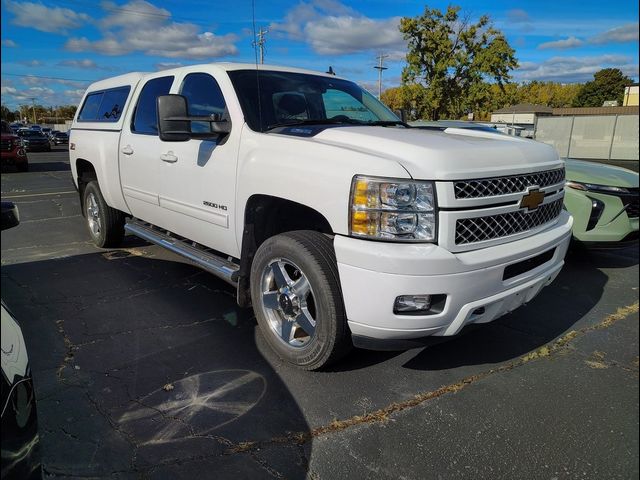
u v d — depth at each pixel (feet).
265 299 10.90
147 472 7.44
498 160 9.46
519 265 9.80
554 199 11.06
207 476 7.40
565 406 9.38
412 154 8.78
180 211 13.64
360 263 8.62
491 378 10.40
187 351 11.27
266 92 12.30
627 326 13.19
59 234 23.11
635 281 17.12
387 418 8.93
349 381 10.14
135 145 15.42
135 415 8.82
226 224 11.88
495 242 9.32
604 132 60.39
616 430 8.66
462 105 91.81
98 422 8.59
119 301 14.19
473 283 8.79
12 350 5.17
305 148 9.89
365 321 8.87
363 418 8.91
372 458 7.88
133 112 16.12
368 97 15.03
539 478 7.52
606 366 10.98
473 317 9.27
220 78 12.50
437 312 8.75
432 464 7.77
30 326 12.42
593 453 8.06
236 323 12.82
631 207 17.16
